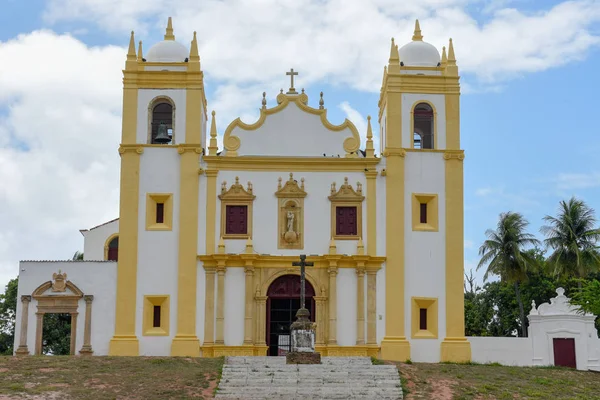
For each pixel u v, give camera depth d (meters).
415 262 40.38
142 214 40.47
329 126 41.81
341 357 36.88
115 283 40.06
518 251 57.00
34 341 39.62
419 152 41.25
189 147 40.97
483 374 35.09
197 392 30.19
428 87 41.84
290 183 40.88
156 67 42.03
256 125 41.72
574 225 57.28
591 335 41.19
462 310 40.09
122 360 34.88
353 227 40.75
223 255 39.78
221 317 39.62
